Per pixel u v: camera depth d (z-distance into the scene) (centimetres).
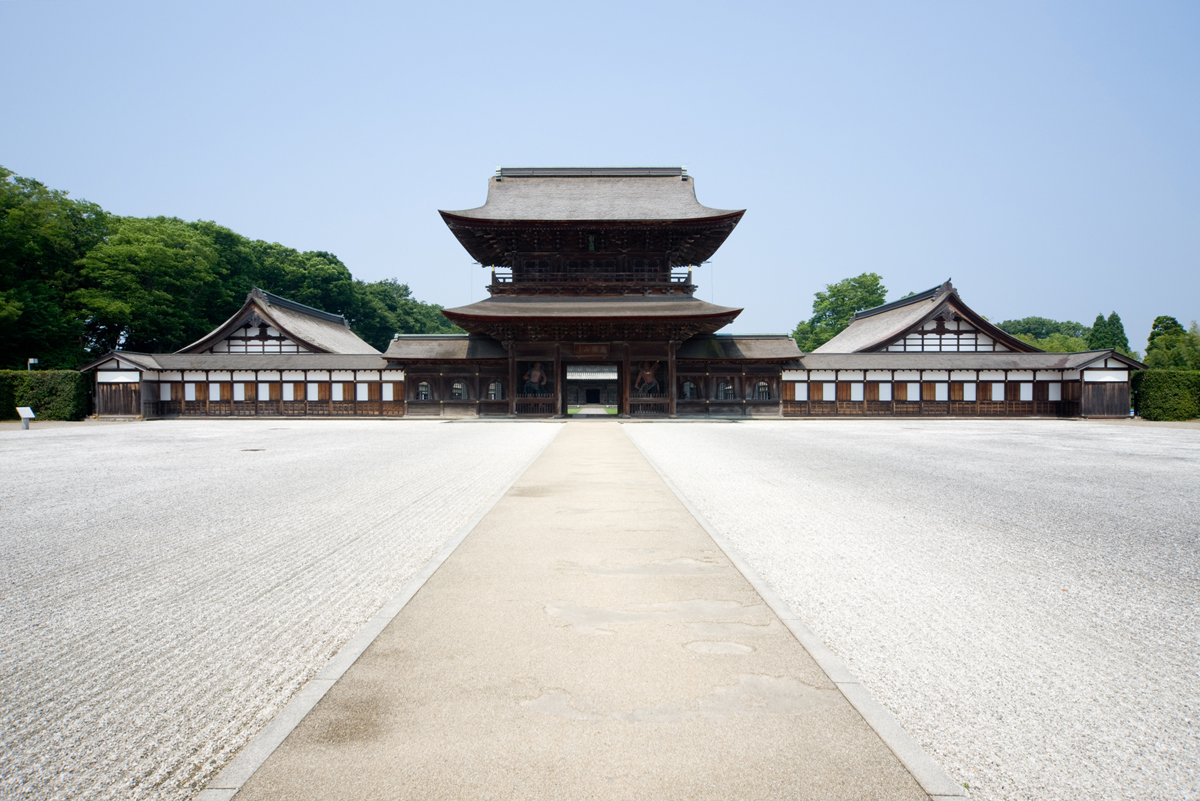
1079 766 361
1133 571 742
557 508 1083
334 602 643
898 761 359
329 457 1923
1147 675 479
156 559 802
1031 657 509
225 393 4569
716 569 728
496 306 4153
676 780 341
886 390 4506
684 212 4516
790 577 716
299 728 395
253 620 595
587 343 4194
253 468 1664
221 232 6912
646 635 539
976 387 4522
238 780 344
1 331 4725
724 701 427
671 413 4197
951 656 510
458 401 4369
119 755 377
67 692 457
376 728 395
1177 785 342
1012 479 1458
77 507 1136
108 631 571
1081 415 4331
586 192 4856
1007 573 734
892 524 984
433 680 458
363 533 934
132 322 5544
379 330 9138
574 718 406
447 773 349
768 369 4453
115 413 4391
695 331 4169
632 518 1000
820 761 359
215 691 457
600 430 3162
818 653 502
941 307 4928
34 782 349
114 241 5550
